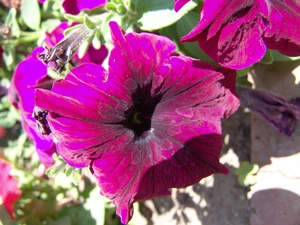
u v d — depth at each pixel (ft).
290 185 0.43
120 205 0.34
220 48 0.31
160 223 0.53
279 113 0.43
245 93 0.44
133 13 0.41
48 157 0.44
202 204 0.50
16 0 0.53
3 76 0.61
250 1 0.31
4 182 0.47
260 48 0.32
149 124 0.37
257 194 0.45
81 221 0.53
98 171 0.33
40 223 0.54
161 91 0.36
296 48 0.34
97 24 0.40
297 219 0.42
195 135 0.36
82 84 0.32
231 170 0.48
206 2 0.29
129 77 0.33
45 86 0.44
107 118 0.34
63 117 0.31
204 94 0.36
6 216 0.47
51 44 0.44
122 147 0.35
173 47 0.34
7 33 0.51
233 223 0.47
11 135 0.68
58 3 0.53
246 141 0.48
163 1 0.40
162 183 0.36
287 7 0.33
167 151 0.36
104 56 0.44
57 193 0.56
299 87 0.43
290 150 0.44
